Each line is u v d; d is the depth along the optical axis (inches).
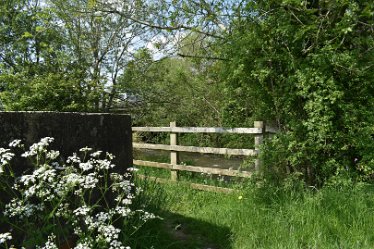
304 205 176.1
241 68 213.0
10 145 104.4
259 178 213.9
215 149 261.7
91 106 489.7
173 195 238.7
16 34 658.8
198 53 303.4
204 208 215.5
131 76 515.5
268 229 167.9
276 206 184.5
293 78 199.0
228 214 191.0
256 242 160.6
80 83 485.7
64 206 115.2
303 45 202.2
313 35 194.9
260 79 205.3
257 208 187.9
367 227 157.3
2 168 107.0
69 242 123.3
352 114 188.7
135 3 388.2
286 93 206.4
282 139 205.2
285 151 204.1
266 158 210.8
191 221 193.3
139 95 561.0
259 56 215.5
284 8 204.8
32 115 118.6
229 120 282.2
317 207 172.7
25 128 116.9
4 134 112.0
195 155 525.7
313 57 189.6
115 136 146.7
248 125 273.4
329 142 197.2
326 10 207.8
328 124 187.0
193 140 505.7
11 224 105.5
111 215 113.7
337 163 192.4
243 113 277.3
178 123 555.5
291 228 163.2
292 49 205.5
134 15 390.0
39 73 506.3
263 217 178.7
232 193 229.3
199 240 171.6
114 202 142.3
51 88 446.9
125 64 500.4
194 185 262.1
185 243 165.3
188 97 518.6
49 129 122.9
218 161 462.0
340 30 188.5
